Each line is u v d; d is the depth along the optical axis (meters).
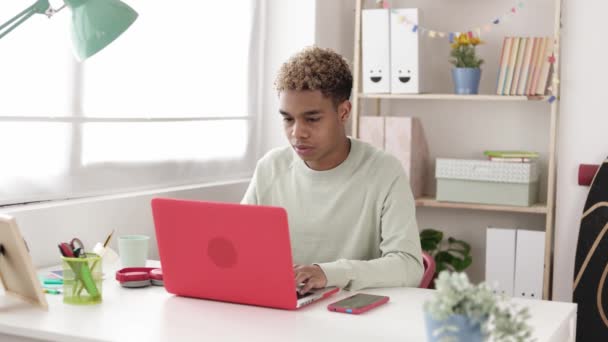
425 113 3.79
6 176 2.23
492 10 3.63
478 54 3.66
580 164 3.17
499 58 3.62
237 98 3.26
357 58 3.51
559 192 3.23
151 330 1.58
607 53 3.12
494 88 3.64
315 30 3.39
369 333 1.58
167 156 2.86
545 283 3.27
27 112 2.28
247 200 2.33
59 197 2.40
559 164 3.22
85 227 2.39
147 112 2.75
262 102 3.45
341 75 2.11
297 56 2.11
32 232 2.19
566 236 3.22
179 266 1.85
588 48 3.15
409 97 3.42
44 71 2.33
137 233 2.62
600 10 3.12
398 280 2.01
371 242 2.19
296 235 2.23
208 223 1.78
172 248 1.84
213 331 1.58
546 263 3.27
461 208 3.75
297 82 2.06
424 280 2.25
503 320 1.24
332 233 2.20
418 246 2.12
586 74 3.16
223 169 3.19
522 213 3.64
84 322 1.64
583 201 3.19
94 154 2.53
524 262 3.30
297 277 1.82
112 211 2.50
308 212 2.22
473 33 3.54
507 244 3.32
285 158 2.31
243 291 1.79
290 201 2.25
